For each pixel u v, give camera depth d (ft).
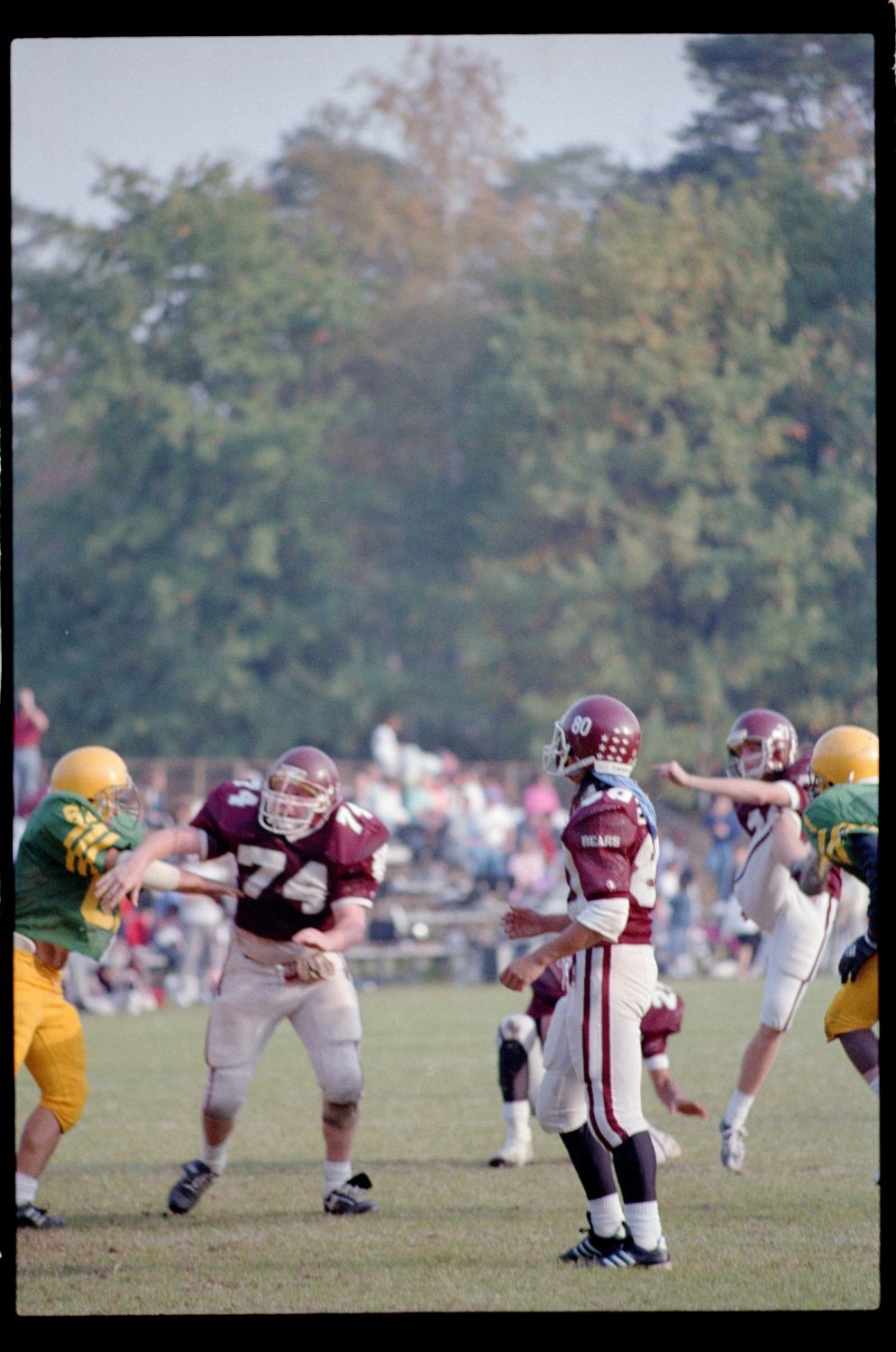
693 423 181.47
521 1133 37.35
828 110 168.04
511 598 190.19
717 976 99.66
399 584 202.39
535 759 185.68
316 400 206.18
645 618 185.26
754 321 169.78
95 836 30.42
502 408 193.57
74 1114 31.65
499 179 228.22
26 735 97.45
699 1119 43.04
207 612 195.83
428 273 223.71
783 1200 32.94
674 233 182.19
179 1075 54.19
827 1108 44.65
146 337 202.69
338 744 197.67
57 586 195.72
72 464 209.97
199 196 205.67
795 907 36.42
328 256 214.07
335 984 32.91
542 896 107.45
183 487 194.39
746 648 173.37
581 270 192.13
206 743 193.88
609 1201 28.37
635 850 28.04
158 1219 32.04
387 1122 43.60
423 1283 26.78
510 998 87.61
